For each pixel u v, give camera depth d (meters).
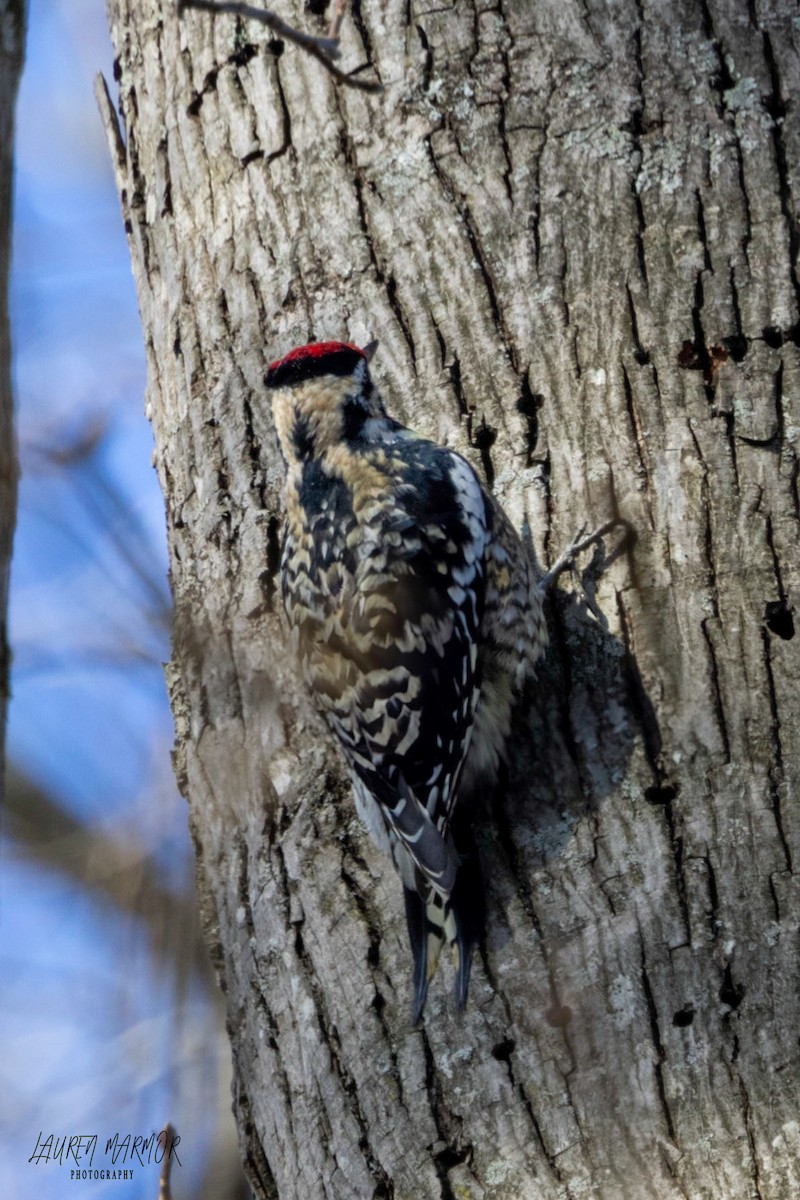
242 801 9.54
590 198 9.59
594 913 8.38
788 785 8.45
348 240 10.05
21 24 6.53
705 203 9.50
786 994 8.02
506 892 8.58
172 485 10.67
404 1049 8.43
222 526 10.12
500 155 9.80
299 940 9.00
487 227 9.73
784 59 9.79
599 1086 7.98
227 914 9.49
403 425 9.68
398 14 10.14
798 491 8.98
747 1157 7.69
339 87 10.21
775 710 8.59
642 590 8.93
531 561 9.13
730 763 8.52
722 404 9.14
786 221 9.45
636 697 8.78
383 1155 8.28
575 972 8.27
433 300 9.76
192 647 9.98
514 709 8.98
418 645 8.94
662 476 9.09
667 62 9.76
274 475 10.06
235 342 10.37
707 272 9.37
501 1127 8.06
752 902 8.23
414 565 9.04
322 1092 8.62
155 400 11.07
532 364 9.48
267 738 9.54
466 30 10.02
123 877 12.14
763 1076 7.86
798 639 8.68
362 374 9.70
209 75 10.76
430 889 8.58
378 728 8.85
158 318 11.09
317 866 9.09
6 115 6.43
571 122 9.73
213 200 10.67
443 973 8.50
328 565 9.23
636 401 9.24
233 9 7.41
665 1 9.85
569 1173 7.86
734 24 9.83
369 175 10.05
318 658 9.18
